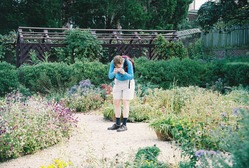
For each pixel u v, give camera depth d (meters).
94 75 13.02
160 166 4.71
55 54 16.02
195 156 4.39
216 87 13.06
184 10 27.03
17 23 23.27
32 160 5.72
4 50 19.00
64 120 7.04
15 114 6.39
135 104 9.53
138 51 17.34
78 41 15.06
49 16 23.52
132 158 4.97
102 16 25.69
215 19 18.11
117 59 7.45
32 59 14.83
